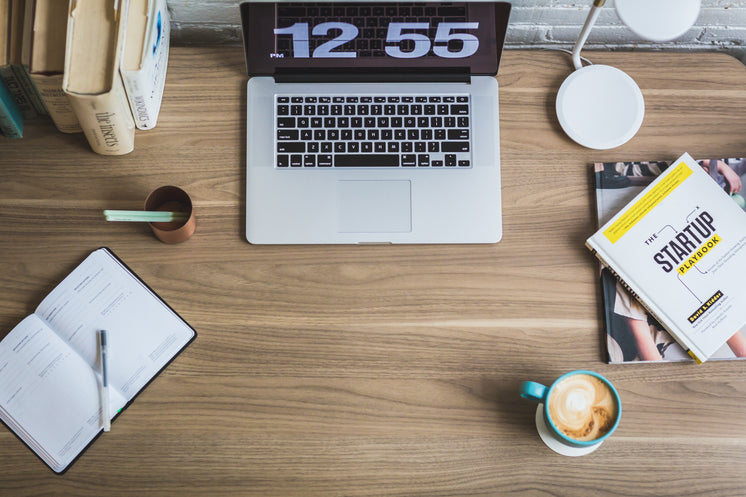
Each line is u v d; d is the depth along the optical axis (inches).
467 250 39.0
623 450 36.3
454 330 37.8
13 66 35.4
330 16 38.0
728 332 36.6
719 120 41.5
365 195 38.9
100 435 35.5
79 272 37.3
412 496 35.8
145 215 35.7
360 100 39.9
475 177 39.4
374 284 38.3
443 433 36.4
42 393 35.4
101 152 38.9
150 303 37.2
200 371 36.6
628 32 45.1
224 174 39.6
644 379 37.3
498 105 40.8
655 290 37.2
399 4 37.7
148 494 35.2
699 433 36.6
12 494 34.7
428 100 40.1
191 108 40.4
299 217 38.5
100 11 34.5
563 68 42.2
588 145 40.2
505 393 37.0
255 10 37.6
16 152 39.0
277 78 39.9
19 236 37.9
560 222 39.6
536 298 38.4
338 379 36.9
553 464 36.1
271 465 35.8
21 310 37.0
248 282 38.0
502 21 38.3
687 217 38.1
